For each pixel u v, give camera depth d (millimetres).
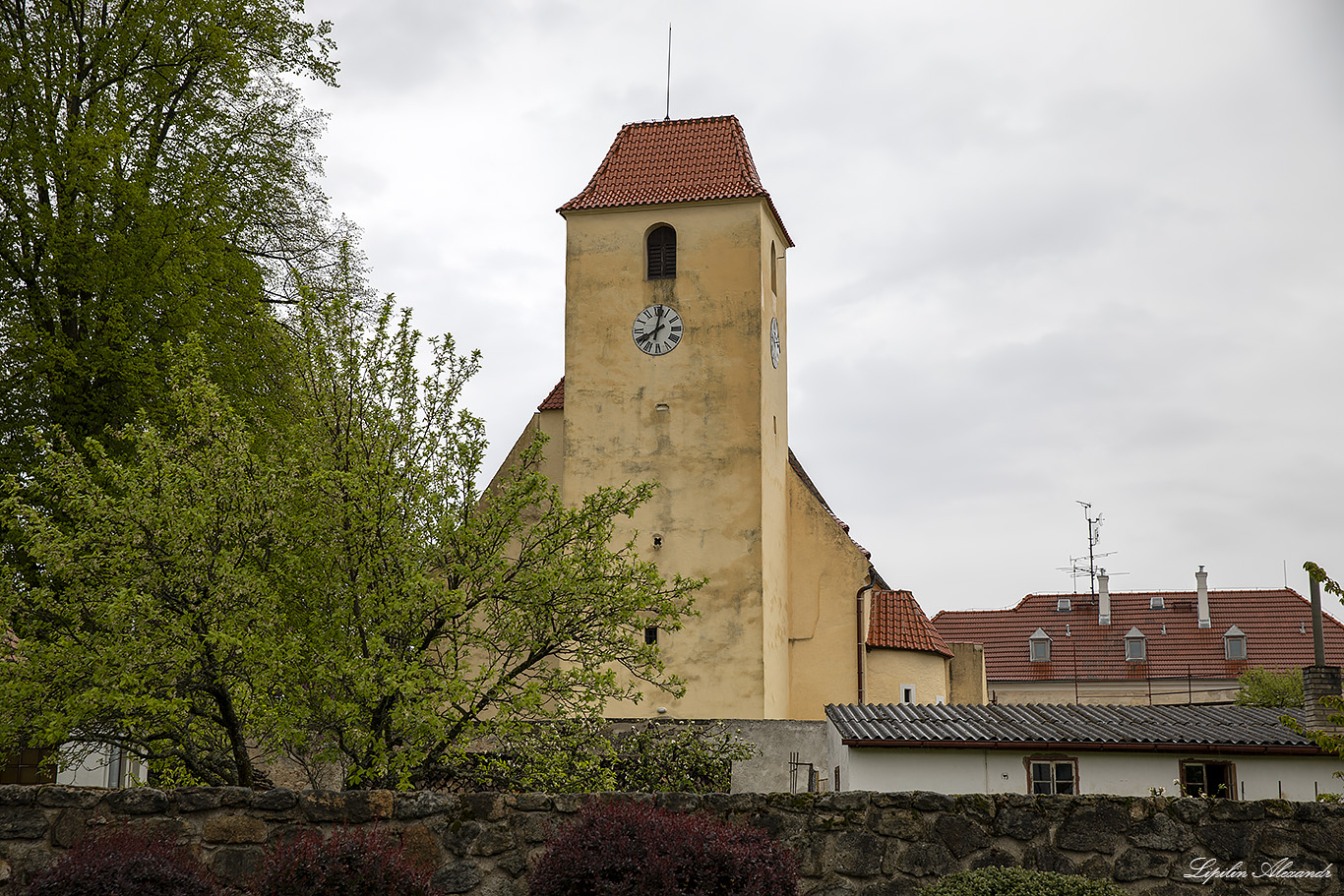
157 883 9258
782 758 24781
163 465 15750
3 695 14609
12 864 10555
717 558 33469
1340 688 22828
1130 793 21109
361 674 14859
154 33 24312
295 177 26391
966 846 11023
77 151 22156
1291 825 10977
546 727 16656
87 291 22578
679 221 35594
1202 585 63594
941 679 37188
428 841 10906
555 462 36250
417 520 16766
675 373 34750
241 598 15508
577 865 9352
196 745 16406
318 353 17281
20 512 15766
